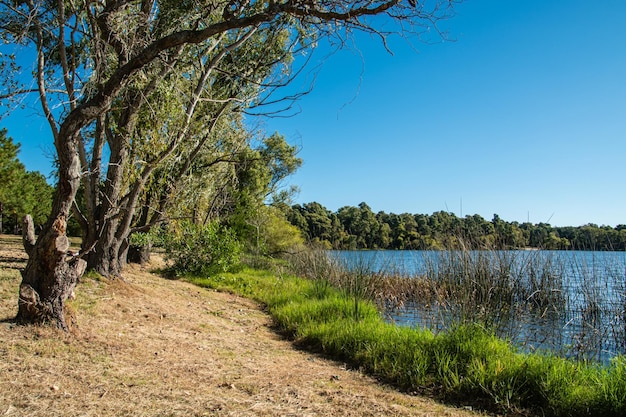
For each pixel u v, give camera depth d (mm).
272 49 10328
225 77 10453
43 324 5336
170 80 9516
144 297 8906
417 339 5863
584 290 8023
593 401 3920
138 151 9375
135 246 15500
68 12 8797
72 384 3973
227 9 7035
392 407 4098
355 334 6480
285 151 28297
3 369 4066
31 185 32844
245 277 14781
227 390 4320
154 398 3879
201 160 13508
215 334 7094
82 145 9031
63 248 5430
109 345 5309
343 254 14453
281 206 27609
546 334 6977
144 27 7797
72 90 7984
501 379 4543
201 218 15711
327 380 4980
